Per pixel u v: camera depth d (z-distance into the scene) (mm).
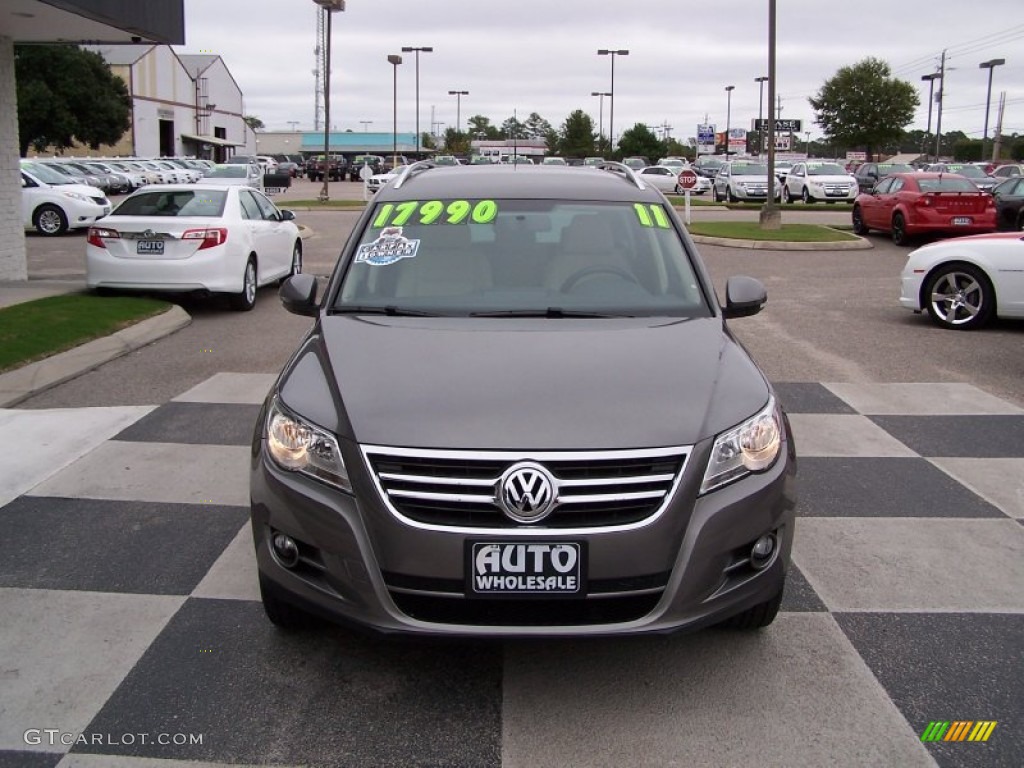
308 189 54375
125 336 9523
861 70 64500
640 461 3254
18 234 13469
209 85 89062
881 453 6316
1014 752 3195
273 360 8898
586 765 3119
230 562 4578
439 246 4781
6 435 6477
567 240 4828
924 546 4848
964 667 3715
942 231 20000
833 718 3379
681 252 4848
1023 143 89125
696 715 3389
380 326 4168
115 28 12180
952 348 9664
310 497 3367
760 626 3910
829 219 28312
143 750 3176
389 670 3674
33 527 4969
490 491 3209
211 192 12023
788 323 11148
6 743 3203
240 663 3711
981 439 6621
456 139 78750
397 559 3227
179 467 5879
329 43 36688
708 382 3650
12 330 9164
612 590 3227
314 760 3139
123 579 4398
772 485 3473
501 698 3490
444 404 3416
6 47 12891
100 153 74188
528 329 4113
